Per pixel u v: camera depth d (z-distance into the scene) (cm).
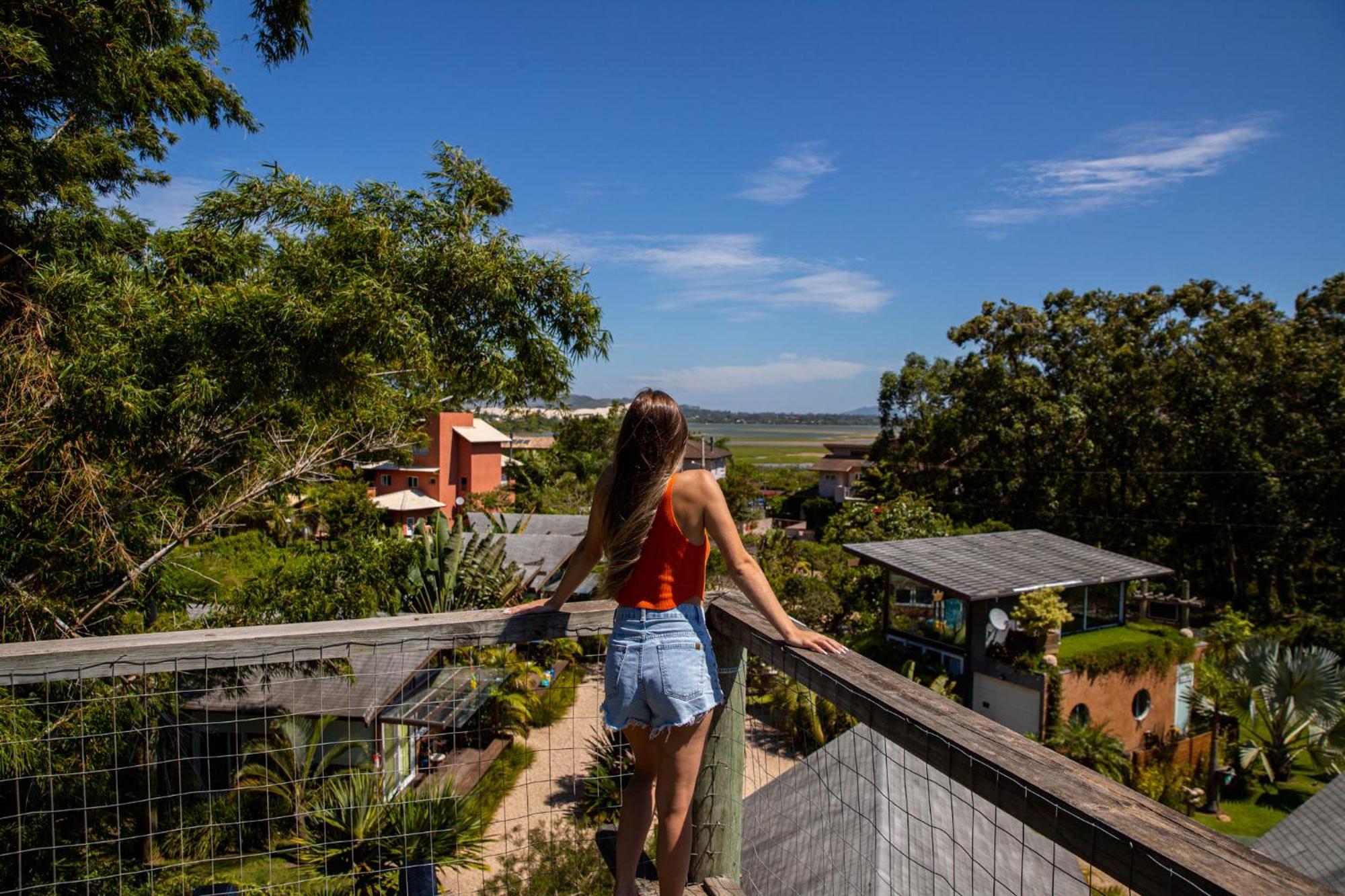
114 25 810
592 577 2272
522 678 1648
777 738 1475
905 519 3325
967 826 588
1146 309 3462
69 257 854
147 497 845
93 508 753
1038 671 1705
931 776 639
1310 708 1773
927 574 1945
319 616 1032
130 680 565
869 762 668
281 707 970
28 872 616
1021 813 126
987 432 3700
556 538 2550
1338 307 3103
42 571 738
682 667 192
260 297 773
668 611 195
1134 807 114
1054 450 3522
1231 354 3073
